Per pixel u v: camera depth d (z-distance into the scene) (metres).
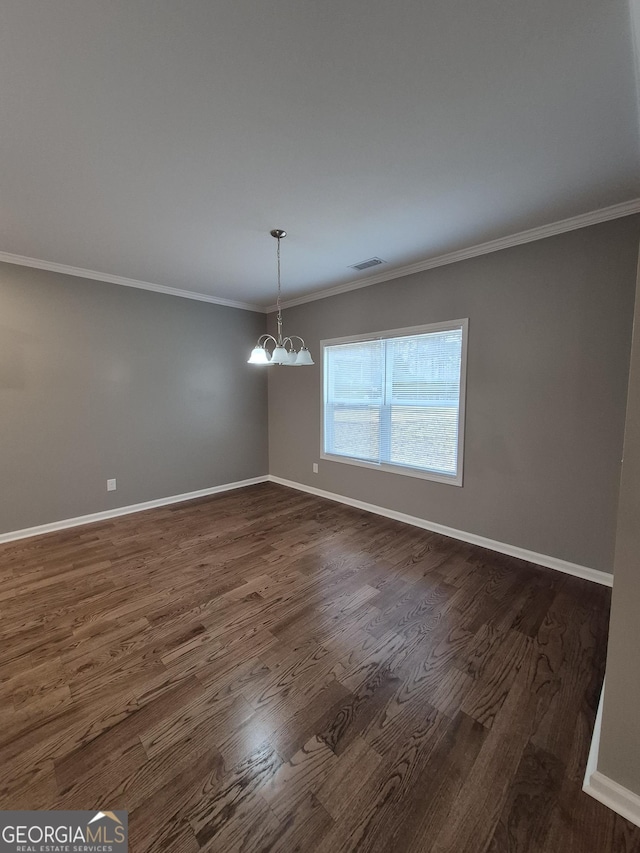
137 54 1.28
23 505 3.42
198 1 1.11
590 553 2.62
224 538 3.38
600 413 2.53
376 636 2.02
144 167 1.95
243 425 5.14
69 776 1.28
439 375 3.42
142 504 4.22
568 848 1.08
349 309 4.14
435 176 2.05
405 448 3.75
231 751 1.37
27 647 1.94
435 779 1.28
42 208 2.38
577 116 1.59
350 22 1.18
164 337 4.29
